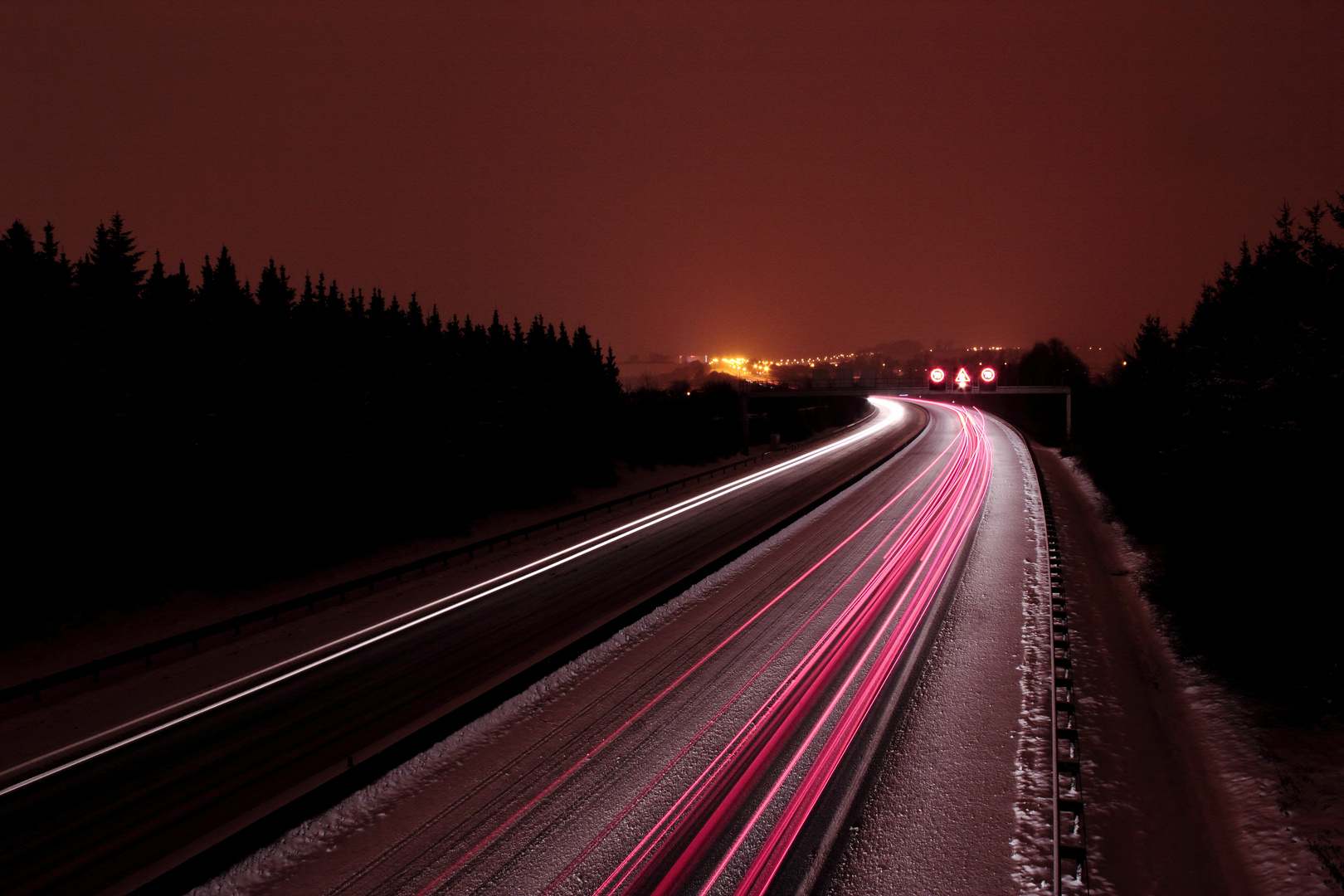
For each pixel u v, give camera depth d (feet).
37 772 50.55
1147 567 87.92
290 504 106.32
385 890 36.47
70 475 80.64
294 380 110.83
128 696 63.62
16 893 37.65
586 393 194.90
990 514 123.85
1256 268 77.66
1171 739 49.26
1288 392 58.34
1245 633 57.47
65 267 87.30
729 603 80.23
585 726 53.01
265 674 67.92
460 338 161.38
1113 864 36.45
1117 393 164.76
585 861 37.73
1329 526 54.95
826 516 128.06
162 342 95.71
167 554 91.66
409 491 131.13
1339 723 45.75
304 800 42.80
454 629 78.33
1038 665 61.11
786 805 41.86
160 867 39.14
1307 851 35.35
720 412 276.82
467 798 44.39
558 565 105.50
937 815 40.50
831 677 59.57
